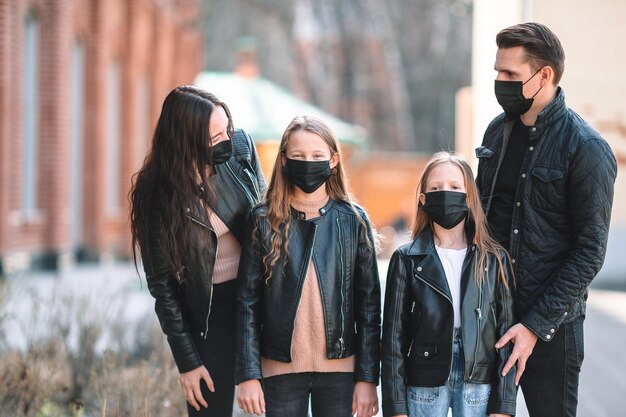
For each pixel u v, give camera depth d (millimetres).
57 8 23344
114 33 29516
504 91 4930
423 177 5133
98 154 27156
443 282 4949
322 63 74125
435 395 4938
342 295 5051
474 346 4863
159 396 7266
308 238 5062
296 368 5016
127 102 31328
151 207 5207
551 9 9711
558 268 4871
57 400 8391
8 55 20453
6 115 20344
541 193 4906
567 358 4883
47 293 13188
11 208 21531
